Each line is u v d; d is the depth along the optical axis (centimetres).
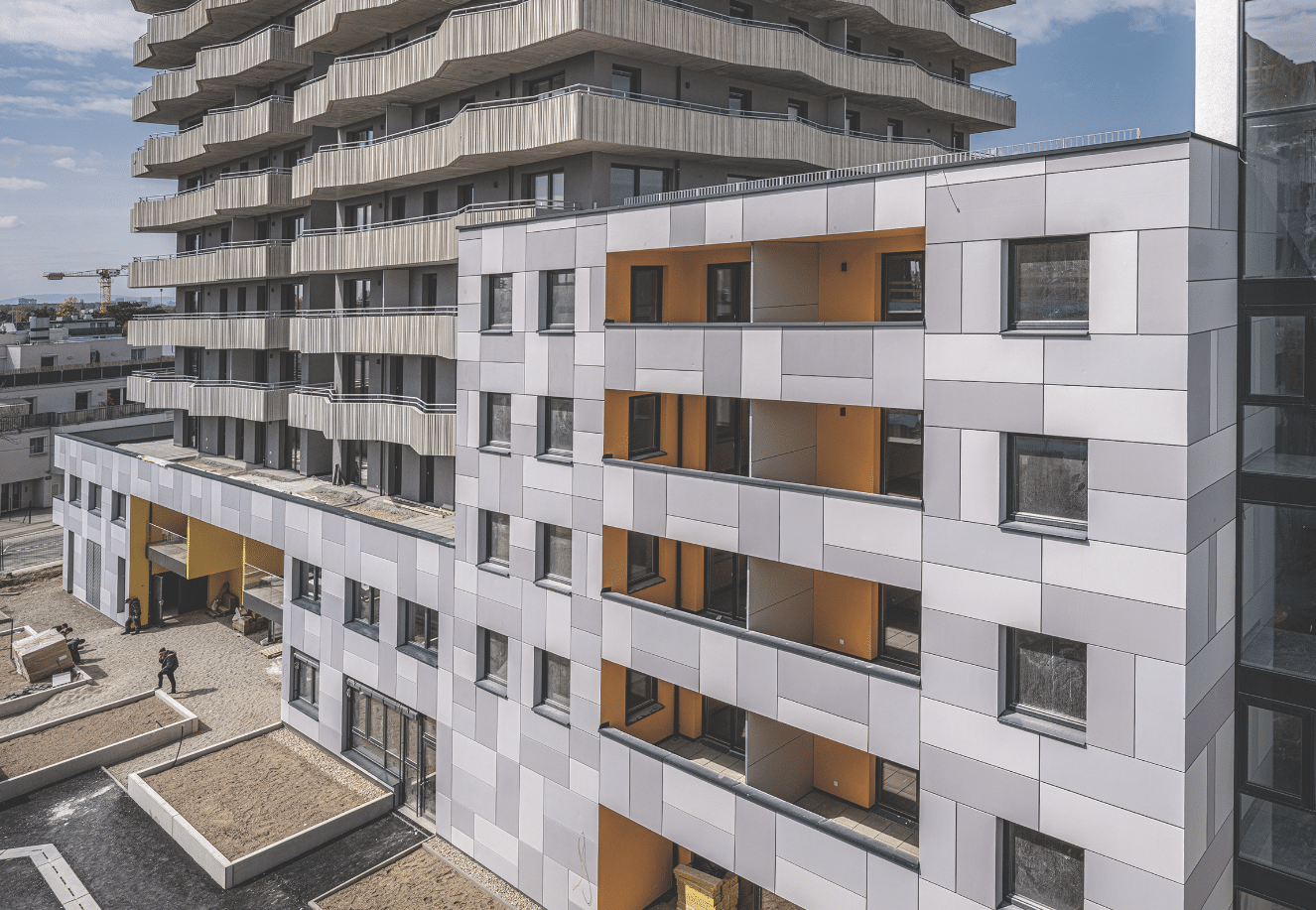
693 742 2095
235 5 3834
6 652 3691
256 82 4009
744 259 1945
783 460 1764
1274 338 1334
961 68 3928
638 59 2633
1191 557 1206
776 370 1616
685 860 2153
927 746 1455
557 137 2442
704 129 2633
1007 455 1359
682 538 1791
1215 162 1246
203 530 3672
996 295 1334
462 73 2756
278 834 2369
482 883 2228
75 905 2125
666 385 1794
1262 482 1356
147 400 4497
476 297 2209
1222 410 1300
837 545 1555
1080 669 1310
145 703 3186
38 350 7469
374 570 2591
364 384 3450
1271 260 1335
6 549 5503
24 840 2389
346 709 2748
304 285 3756
